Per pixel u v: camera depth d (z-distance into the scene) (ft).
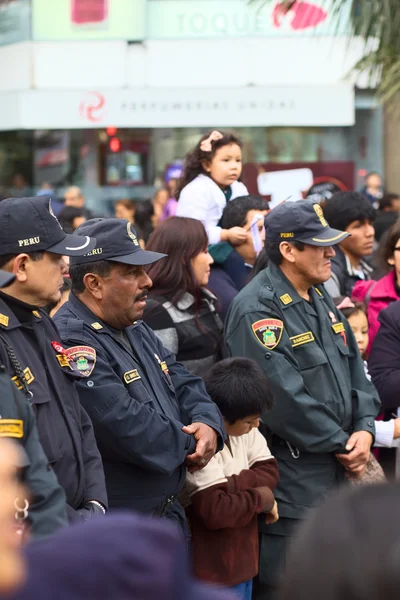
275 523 16.24
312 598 4.29
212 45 55.11
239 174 22.33
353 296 20.89
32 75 56.44
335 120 53.52
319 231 16.10
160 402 13.80
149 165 56.90
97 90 55.01
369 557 4.23
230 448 15.37
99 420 12.92
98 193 57.36
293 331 16.10
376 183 47.14
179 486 13.79
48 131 58.44
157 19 55.52
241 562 15.14
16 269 11.52
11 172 59.88
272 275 16.48
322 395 16.06
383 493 4.44
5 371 10.44
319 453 16.07
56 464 11.23
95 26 55.77
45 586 4.27
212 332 16.67
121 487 13.30
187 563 4.66
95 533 4.43
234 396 14.96
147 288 14.01
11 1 56.95
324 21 50.52
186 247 16.47
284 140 54.95
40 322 11.89
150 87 55.57
